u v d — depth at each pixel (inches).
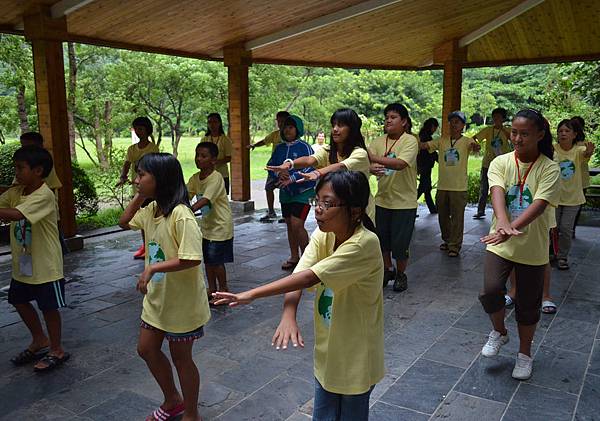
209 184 163.0
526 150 117.0
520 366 124.2
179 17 264.4
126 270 219.5
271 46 347.9
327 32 323.0
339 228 74.0
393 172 184.1
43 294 127.0
